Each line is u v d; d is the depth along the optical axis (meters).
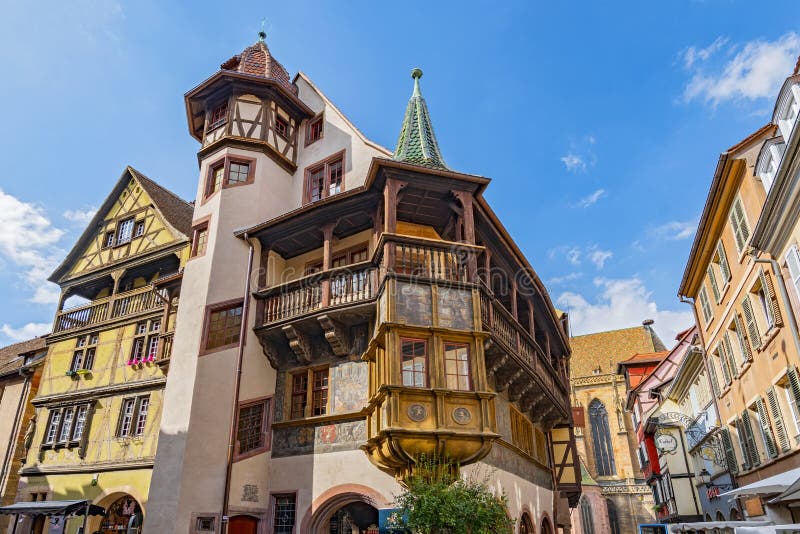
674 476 28.44
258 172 19.22
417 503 10.95
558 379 23.14
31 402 24.41
